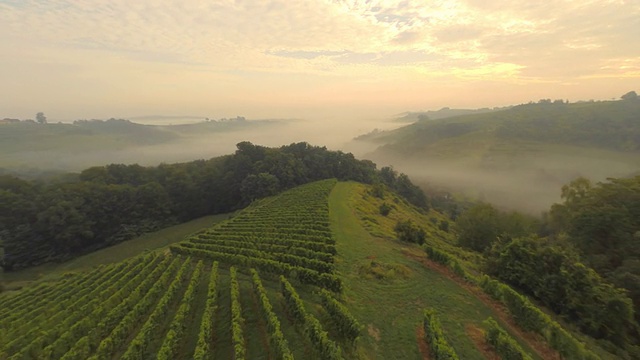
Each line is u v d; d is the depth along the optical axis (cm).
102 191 10512
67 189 10144
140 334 3073
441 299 3544
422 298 3566
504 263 3928
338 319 2923
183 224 11712
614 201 4816
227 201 12925
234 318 3122
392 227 7131
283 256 4781
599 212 4638
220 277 4722
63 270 8638
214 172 13100
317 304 3591
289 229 6400
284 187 12619
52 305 4719
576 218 4984
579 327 3077
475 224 6831
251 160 13538
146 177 12756
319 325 2755
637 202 4569
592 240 4659
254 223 7406
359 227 6588
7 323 4269
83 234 9650
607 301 2984
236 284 3962
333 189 11212
